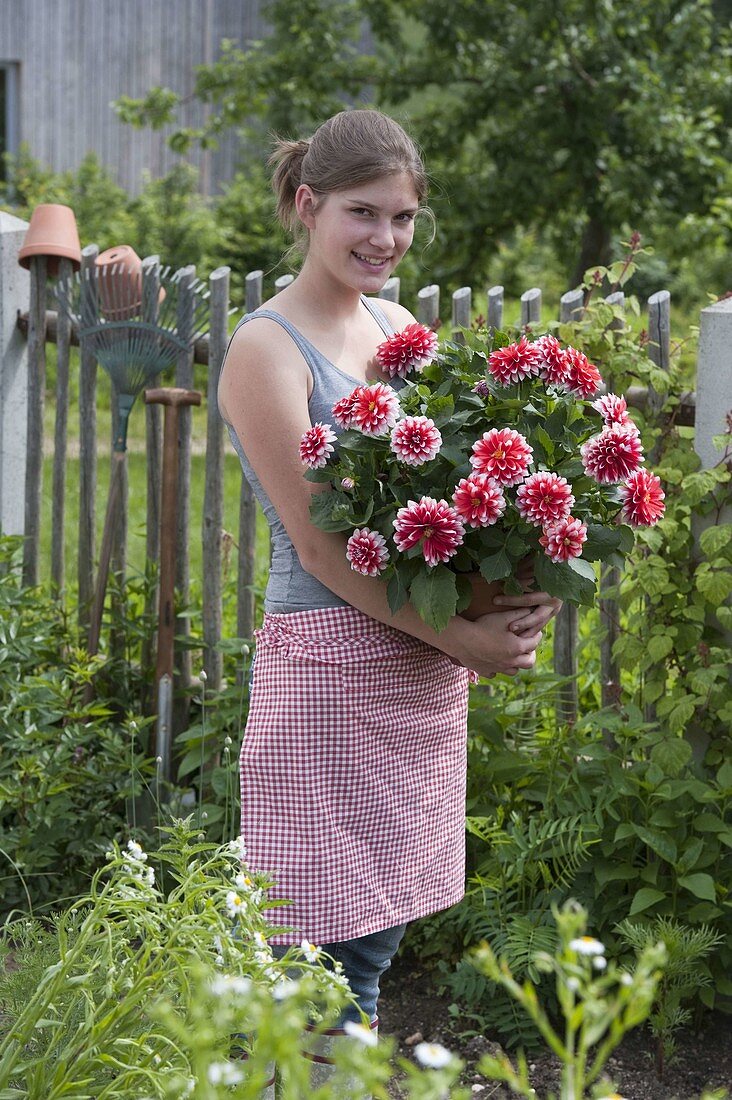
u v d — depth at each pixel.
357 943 2.13
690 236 9.07
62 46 14.54
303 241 2.21
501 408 2.02
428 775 2.17
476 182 9.15
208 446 3.49
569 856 2.77
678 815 2.77
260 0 14.91
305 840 2.04
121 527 3.71
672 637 2.91
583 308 3.04
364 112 2.05
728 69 9.40
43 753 3.19
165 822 3.21
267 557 5.58
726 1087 2.54
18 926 2.09
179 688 3.59
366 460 1.95
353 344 2.15
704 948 2.52
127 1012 1.59
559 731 3.04
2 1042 1.67
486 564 1.93
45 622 3.55
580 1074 1.17
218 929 1.63
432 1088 1.13
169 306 3.50
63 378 3.78
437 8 8.77
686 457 2.94
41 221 3.70
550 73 8.52
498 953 2.67
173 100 10.03
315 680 2.03
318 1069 2.09
